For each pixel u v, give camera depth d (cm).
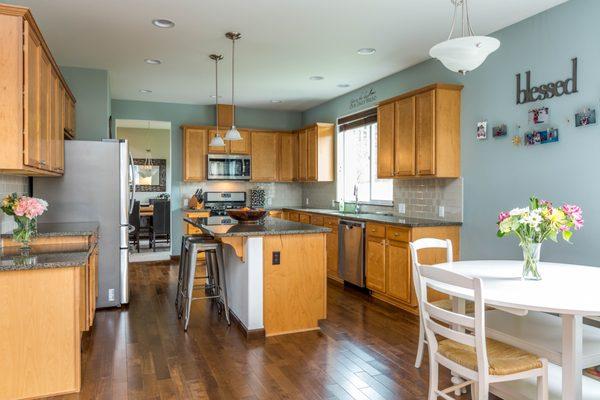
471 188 407
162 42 409
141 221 964
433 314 213
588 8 305
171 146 712
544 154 338
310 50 434
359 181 621
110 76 535
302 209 678
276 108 766
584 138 308
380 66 492
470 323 190
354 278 498
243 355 307
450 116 414
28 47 232
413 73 489
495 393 230
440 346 217
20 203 279
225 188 748
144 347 322
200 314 409
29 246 300
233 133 468
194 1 320
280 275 351
